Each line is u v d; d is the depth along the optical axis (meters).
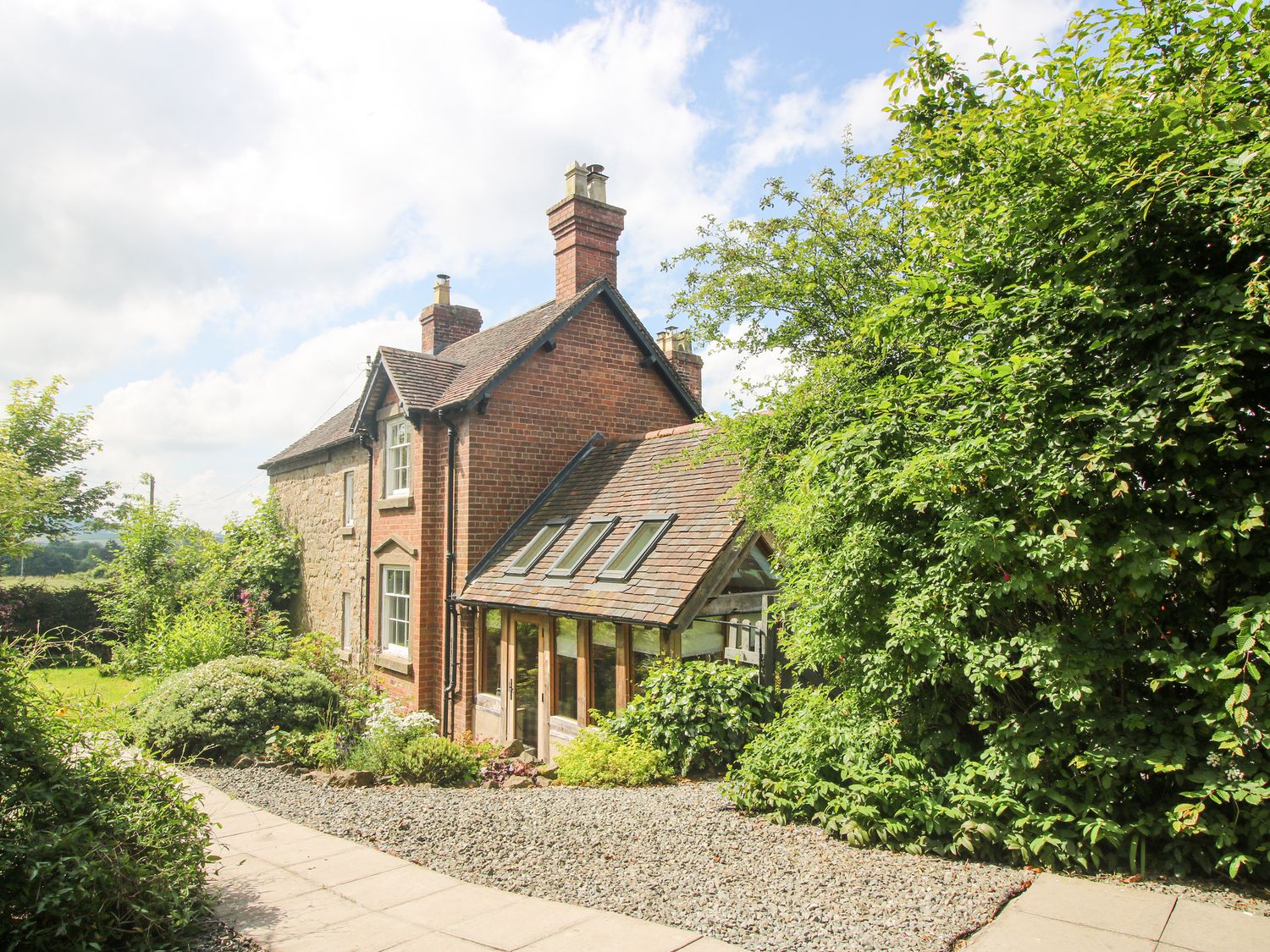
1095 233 4.34
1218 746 4.28
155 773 5.03
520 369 13.80
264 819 6.73
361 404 15.64
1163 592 4.38
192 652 14.48
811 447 6.66
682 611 9.12
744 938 3.95
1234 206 4.04
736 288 10.70
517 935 4.15
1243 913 3.93
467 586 13.05
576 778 8.15
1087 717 4.63
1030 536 4.64
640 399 15.41
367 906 4.67
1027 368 4.73
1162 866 4.51
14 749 4.32
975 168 5.30
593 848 5.55
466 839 5.94
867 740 5.66
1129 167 4.22
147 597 18.77
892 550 5.61
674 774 8.24
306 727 10.36
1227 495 4.23
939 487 4.98
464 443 13.35
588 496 13.05
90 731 5.01
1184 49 4.43
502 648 12.33
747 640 10.05
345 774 8.33
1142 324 4.39
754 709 8.65
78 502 23.23
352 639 16.70
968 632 5.03
